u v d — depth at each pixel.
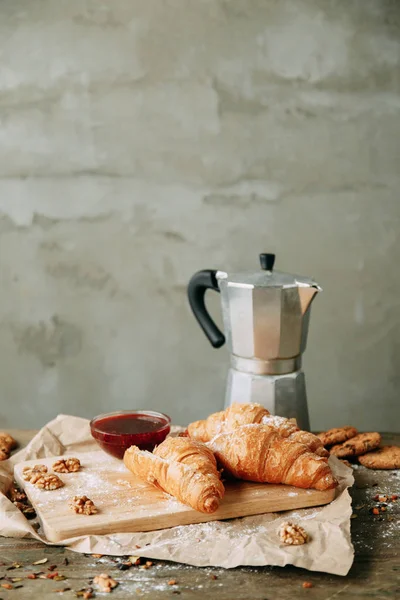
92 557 1.08
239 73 2.11
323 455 1.30
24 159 2.15
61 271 2.21
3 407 2.30
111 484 1.26
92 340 2.25
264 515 1.19
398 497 1.29
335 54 2.10
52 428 1.49
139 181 2.16
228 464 1.24
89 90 2.11
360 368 2.27
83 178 2.16
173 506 1.17
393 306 2.23
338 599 0.98
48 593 0.99
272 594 0.99
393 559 1.08
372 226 2.19
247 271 1.56
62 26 2.09
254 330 1.46
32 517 1.21
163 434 1.36
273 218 2.17
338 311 2.23
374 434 1.51
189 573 1.04
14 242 2.20
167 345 2.25
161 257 2.20
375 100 2.13
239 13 2.08
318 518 1.17
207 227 2.18
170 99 2.12
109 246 2.19
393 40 2.11
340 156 2.15
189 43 2.09
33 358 2.27
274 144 2.14
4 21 2.09
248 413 1.33
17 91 2.12
